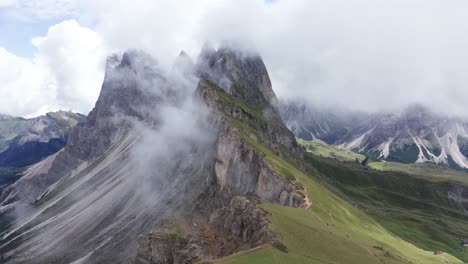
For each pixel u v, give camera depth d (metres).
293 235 129.38
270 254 109.69
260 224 136.38
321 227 149.62
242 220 151.88
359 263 121.62
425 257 191.62
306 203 195.25
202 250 157.25
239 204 164.62
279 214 146.38
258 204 156.00
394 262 134.50
